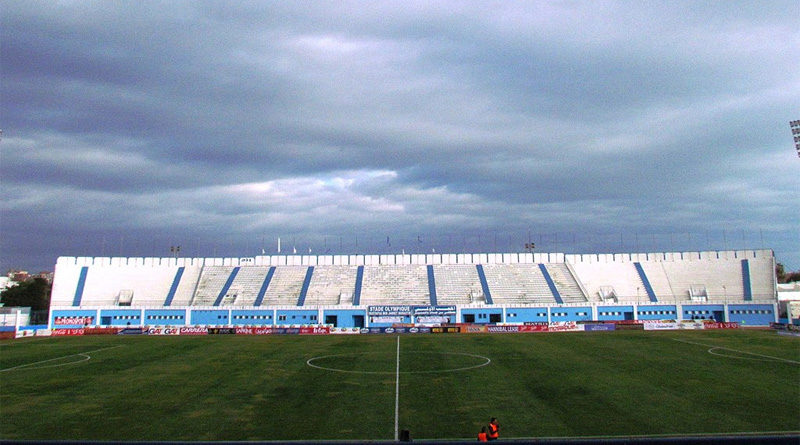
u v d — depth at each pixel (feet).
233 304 428.56
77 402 151.43
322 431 122.93
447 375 187.73
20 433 122.83
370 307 396.57
